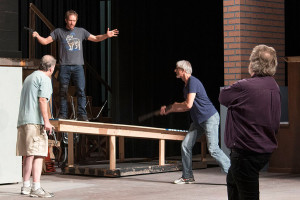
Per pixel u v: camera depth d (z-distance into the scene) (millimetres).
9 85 7348
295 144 8336
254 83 3922
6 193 6574
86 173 8195
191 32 12312
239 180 3943
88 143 11891
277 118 3932
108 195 6293
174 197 6105
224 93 3992
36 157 6254
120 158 9758
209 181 7492
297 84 8328
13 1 7461
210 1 12469
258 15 8820
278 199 5863
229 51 8688
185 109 7070
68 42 8266
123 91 11695
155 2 11930
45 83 6148
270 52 3988
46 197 6199
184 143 7254
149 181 7523
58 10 12281
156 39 11984
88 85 12750
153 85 11977
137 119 11812
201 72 12383
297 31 10328
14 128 7402
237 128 3914
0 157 7309
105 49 13016
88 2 12812
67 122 7281
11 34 7449
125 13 11680
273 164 8516
